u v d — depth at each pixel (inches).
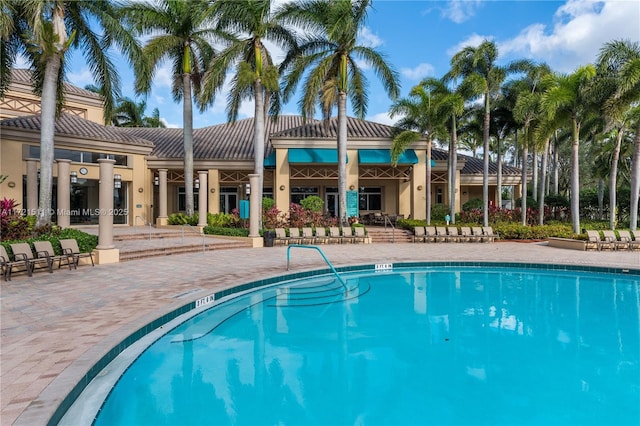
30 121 938.7
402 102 988.6
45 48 578.9
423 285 491.2
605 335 309.4
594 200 1418.6
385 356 265.1
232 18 852.0
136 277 452.1
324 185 1317.7
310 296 427.2
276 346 283.3
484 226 933.2
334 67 925.8
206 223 968.9
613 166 913.5
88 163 1015.6
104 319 285.3
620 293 452.8
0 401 165.3
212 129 1503.4
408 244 848.3
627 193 1314.0
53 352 221.1
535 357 264.2
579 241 749.9
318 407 198.8
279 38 925.8
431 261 601.3
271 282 459.5
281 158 1093.1
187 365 248.2
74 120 1093.1
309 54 941.8
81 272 484.4
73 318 287.3
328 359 260.1
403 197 1255.5
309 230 836.0
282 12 864.9
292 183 1310.3
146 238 839.7
